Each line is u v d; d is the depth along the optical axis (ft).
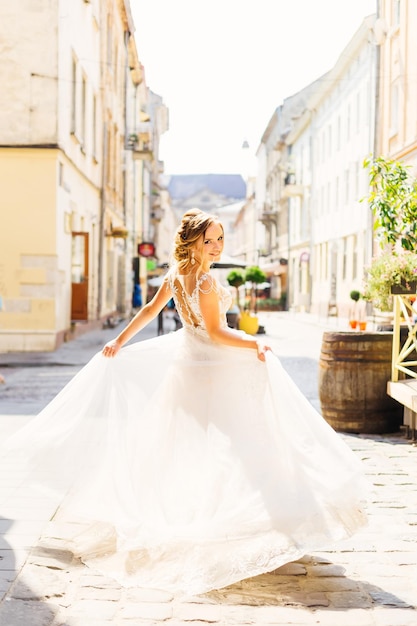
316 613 11.21
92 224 77.66
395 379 24.76
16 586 12.08
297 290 165.89
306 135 155.94
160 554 12.93
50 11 52.42
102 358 14.49
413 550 13.93
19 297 53.36
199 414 13.46
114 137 98.32
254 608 11.39
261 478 12.74
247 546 12.36
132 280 134.10
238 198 451.94
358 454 22.15
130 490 13.55
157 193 194.29
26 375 41.93
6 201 53.06
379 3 74.95
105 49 82.64
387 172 25.91
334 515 12.69
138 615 11.10
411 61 65.31
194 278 13.43
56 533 14.56
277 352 58.49
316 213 144.05
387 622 10.92
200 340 13.70
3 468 19.69
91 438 14.20
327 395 25.50
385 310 25.81
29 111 52.54
